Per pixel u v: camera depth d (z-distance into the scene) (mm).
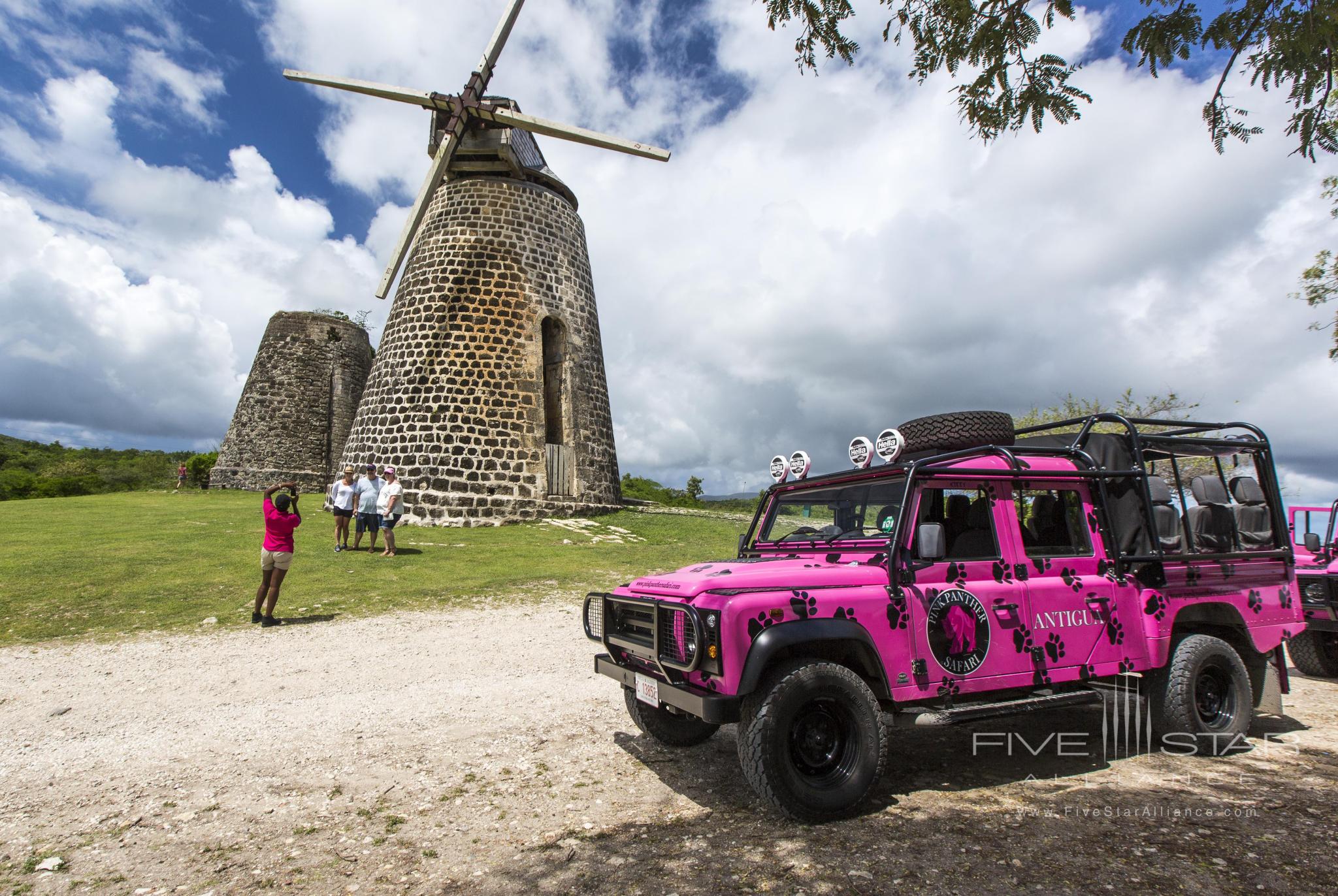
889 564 4664
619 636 5211
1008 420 5723
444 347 21594
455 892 3516
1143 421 5820
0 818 4461
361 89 22469
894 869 3637
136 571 12750
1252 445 6387
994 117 4395
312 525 19719
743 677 4129
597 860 3807
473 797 4738
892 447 5211
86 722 6348
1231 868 3604
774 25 4477
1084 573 5352
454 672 7961
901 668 4559
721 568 5012
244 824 4348
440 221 23062
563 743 5812
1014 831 4078
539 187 23875
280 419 33844
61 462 60031
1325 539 8828
